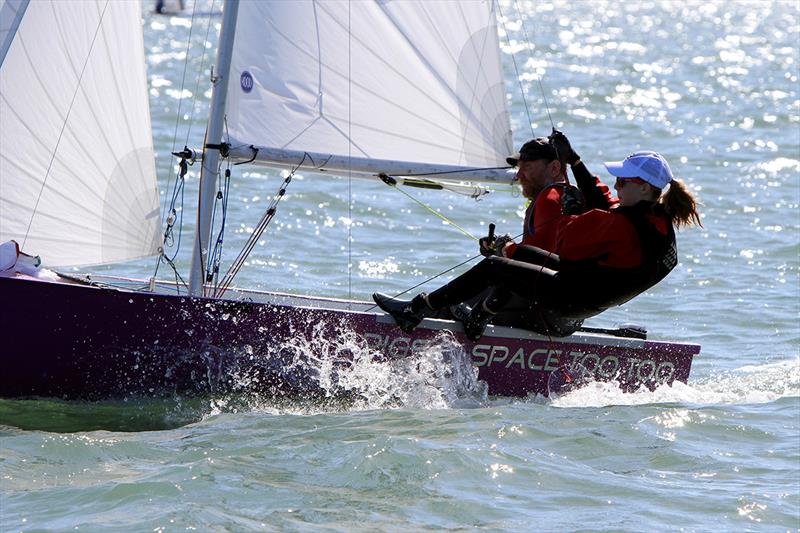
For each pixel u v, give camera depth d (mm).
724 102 80938
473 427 19844
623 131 66562
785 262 36344
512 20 162750
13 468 17172
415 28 23047
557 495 16875
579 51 120438
